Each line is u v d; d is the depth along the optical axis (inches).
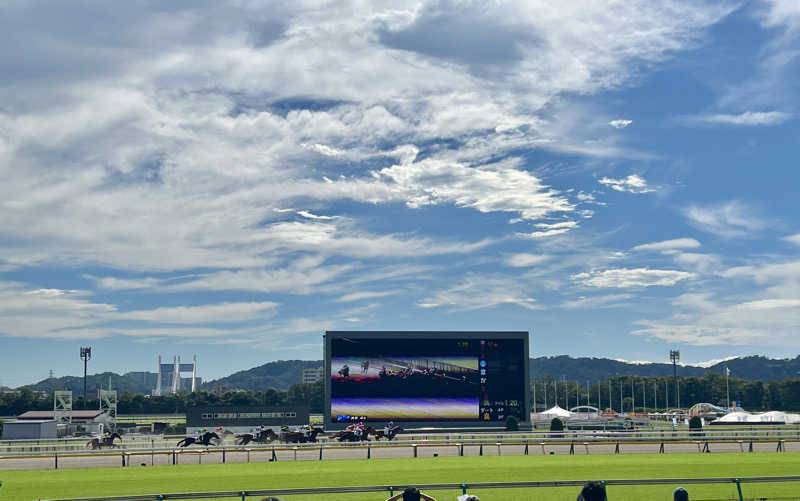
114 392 4776.1
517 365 3528.5
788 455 2049.7
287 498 1092.5
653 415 5575.8
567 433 2583.7
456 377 3474.4
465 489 830.5
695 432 2566.4
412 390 3435.0
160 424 4092.0
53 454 2073.1
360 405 3390.7
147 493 1222.9
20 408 6958.7
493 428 3462.1
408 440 2760.8
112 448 2459.4
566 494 1118.4
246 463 1950.1
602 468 1614.2
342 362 3403.1
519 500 1055.0
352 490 826.8
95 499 784.3
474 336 3511.3
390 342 3449.8
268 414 3560.5
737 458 1932.8
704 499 1042.7
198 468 1796.3
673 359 6899.6
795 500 1008.2
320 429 2861.7
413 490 519.2
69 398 4667.8
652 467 1638.8
